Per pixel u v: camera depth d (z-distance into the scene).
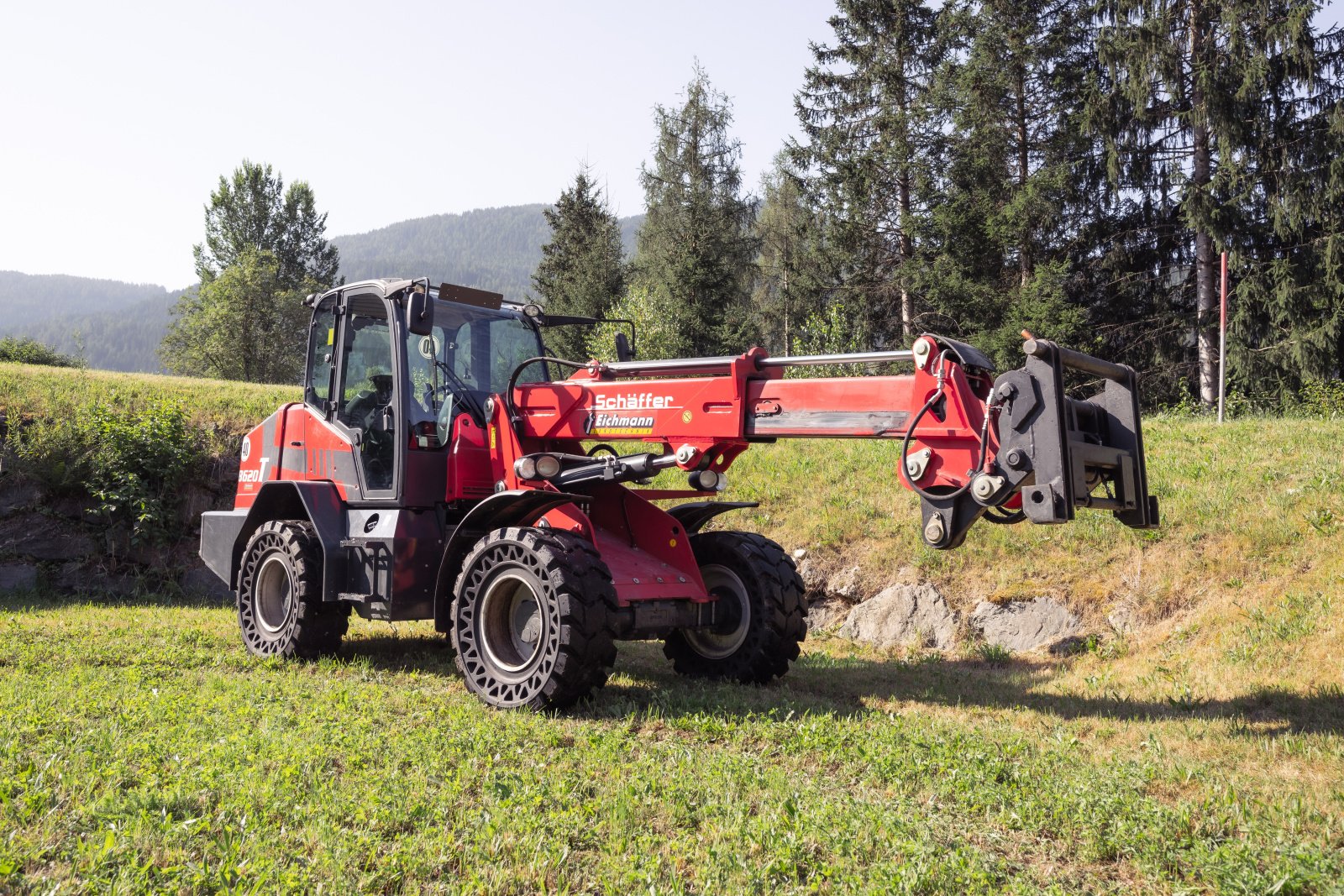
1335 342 20.30
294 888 2.95
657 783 4.03
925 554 8.43
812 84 30.52
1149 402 23.94
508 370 7.26
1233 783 4.06
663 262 37.31
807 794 3.94
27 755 4.21
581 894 3.03
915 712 5.57
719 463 6.09
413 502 6.66
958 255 26.33
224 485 12.24
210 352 49.50
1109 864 3.37
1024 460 4.60
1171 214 24.56
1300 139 21.78
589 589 5.49
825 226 29.98
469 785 4.01
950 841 3.50
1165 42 22.73
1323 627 6.02
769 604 6.46
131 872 3.04
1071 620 7.39
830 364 5.58
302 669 6.76
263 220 62.75
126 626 8.54
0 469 11.56
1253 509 7.55
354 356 7.34
